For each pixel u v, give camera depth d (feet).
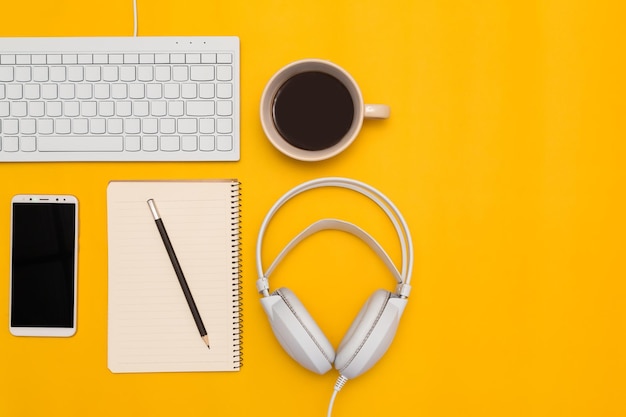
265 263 2.27
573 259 2.29
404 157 2.28
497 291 2.29
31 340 2.27
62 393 2.27
